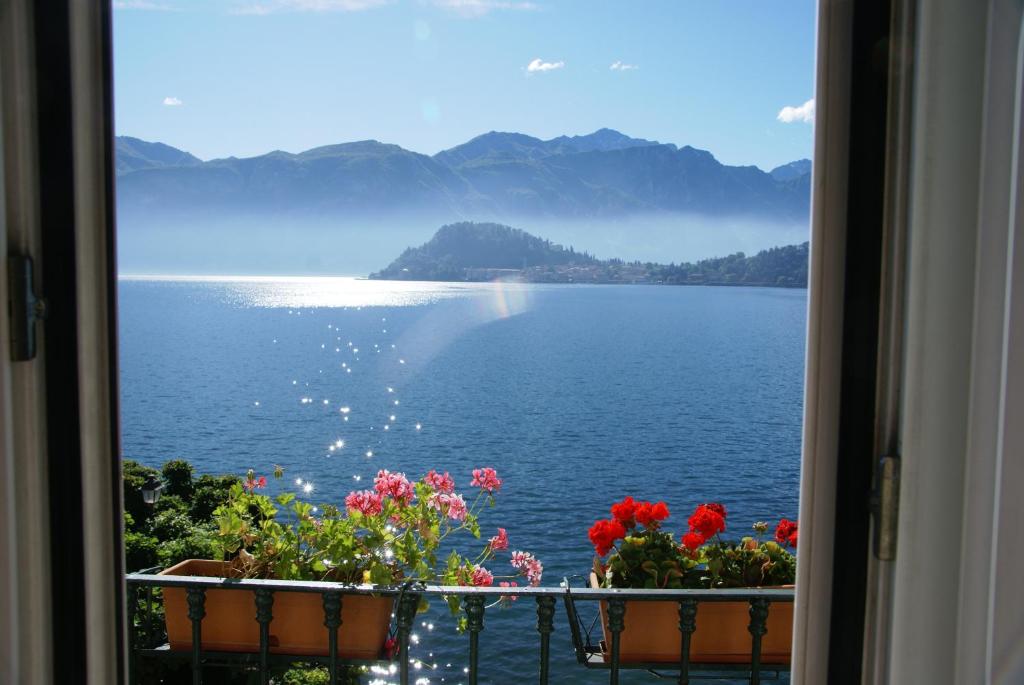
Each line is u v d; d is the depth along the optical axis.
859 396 0.81
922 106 0.75
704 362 85.81
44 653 0.87
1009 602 0.74
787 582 1.99
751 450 51.41
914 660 0.77
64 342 0.87
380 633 1.91
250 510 2.19
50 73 0.85
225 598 1.91
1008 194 0.73
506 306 148.38
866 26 0.78
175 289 185.50
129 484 14.82
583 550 32.34
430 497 2.22
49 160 0.85
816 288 0.81
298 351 94.50
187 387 73.69
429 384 74.38
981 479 0.75
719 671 1.94
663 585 1.96
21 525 0.85
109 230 0.90
